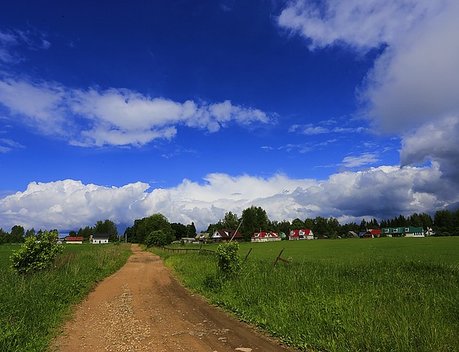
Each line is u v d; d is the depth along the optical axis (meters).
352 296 11.16
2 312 10.16
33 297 12.45
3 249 60.03
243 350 7.97
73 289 15.91
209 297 14.95
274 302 11.73
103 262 30.95
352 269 17.25
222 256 17.55
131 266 34.88
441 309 9.73
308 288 13.02
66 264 23.44
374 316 8.93
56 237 20.78
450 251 35.44
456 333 7.84
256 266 18.83
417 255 29.52
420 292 11.32
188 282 19.66
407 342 7.22
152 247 84.06
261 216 154.12
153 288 18.80
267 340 8.76
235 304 12.59
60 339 9.26
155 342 8.75
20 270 18.88
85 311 12.90
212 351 7.95
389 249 41.34
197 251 42.16
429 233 152.62
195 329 9.93
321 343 7.96
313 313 9.71
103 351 8.17
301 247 55.16
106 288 18.89
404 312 9.12
